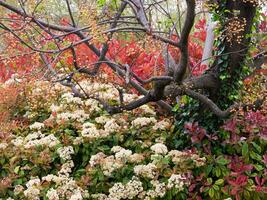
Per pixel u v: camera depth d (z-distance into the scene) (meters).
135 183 4.39
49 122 5.26
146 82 3.98
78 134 5.15
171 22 4.33
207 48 5.31
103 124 5.21
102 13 3.70
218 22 4.54
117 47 5.52
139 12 3.75
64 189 4.42
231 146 4.70
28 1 3.36
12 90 5.40
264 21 5.07
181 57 3.86
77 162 4.96
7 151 4.95
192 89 4.57
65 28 3.73
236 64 4.57
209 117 4.77
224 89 4.67
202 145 4.74
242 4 4.27
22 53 3.50
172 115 5.31
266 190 4.28
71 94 5.48
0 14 3.59
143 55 5.96
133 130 5.03
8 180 4.64
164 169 4.50
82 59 5.09
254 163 4.71
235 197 4.39
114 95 5.53
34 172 4.82
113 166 4.49
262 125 4.71
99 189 4.56
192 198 4.40
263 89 4.45
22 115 5.76
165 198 4.41
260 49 4.94
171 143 5.02
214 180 4.55
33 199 4.43
